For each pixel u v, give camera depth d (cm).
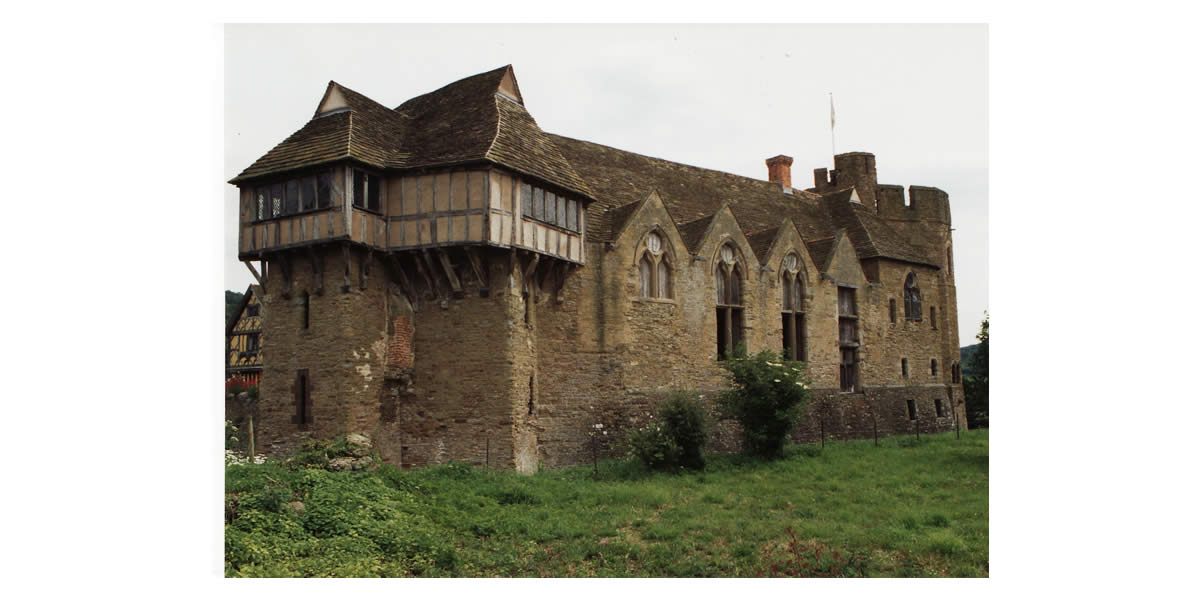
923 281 3544
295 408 1952
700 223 2675
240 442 2109
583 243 2248
